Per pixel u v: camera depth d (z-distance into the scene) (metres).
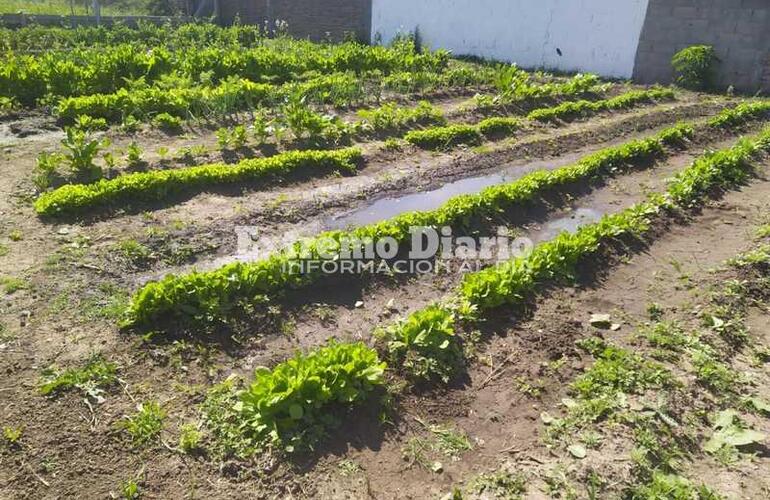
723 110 13.15
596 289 6.16
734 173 9.30
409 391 4.58
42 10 21.41
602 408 4.36
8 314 4.92
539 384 4.73
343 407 4.31
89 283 5.49
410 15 20.94
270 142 9.64
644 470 3.85
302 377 4.14
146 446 3.89
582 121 12.58
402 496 3.70
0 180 7.41
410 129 11.04
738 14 15.26
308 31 23.03
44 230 6.33
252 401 4.14
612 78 17.33
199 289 5.18
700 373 4.77
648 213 7.68
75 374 4.36
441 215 6.96
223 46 16.80
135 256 6.04
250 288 5.45
